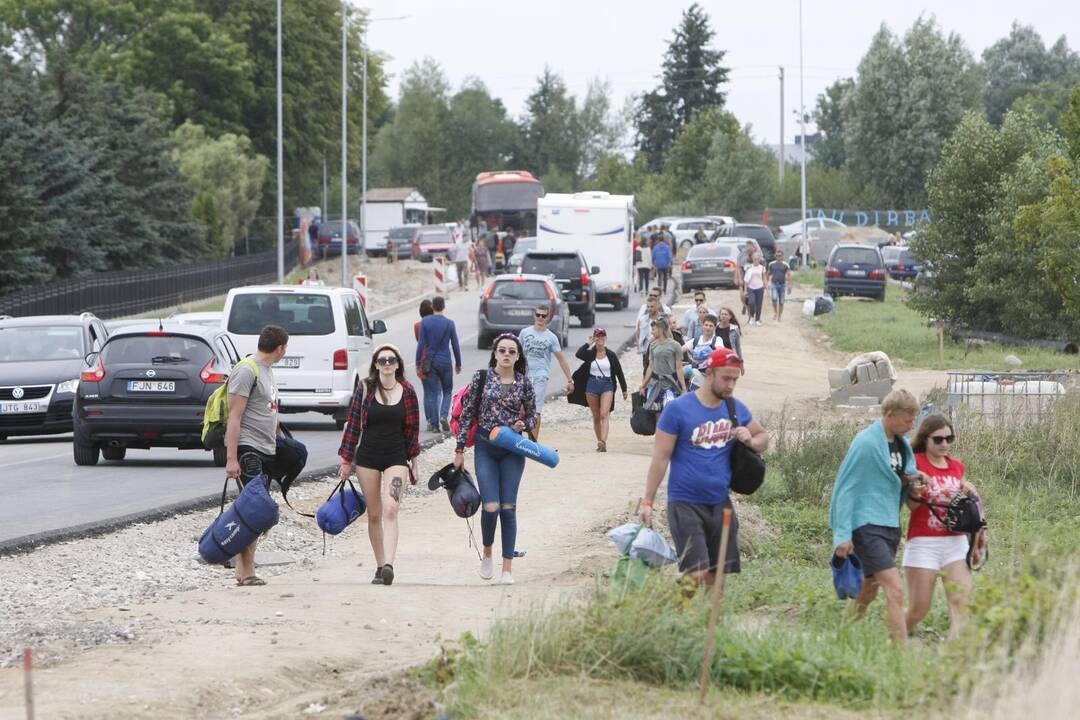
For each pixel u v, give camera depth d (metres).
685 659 22.23
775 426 64.75
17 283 123.19
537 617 23.31
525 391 33.59
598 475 52.66
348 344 66.88
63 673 23.05
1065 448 55.31
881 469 26.28
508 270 156.38
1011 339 103.31
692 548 25.36
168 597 31.42
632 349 105.75
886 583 26.06
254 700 21.81
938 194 107.00
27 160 137.25
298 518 43.25
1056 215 82.12
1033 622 21.28
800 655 22.14
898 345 106.50
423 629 27.11
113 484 49.56
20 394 68.19
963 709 19.41
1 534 38.50
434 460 56.12
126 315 136.00
